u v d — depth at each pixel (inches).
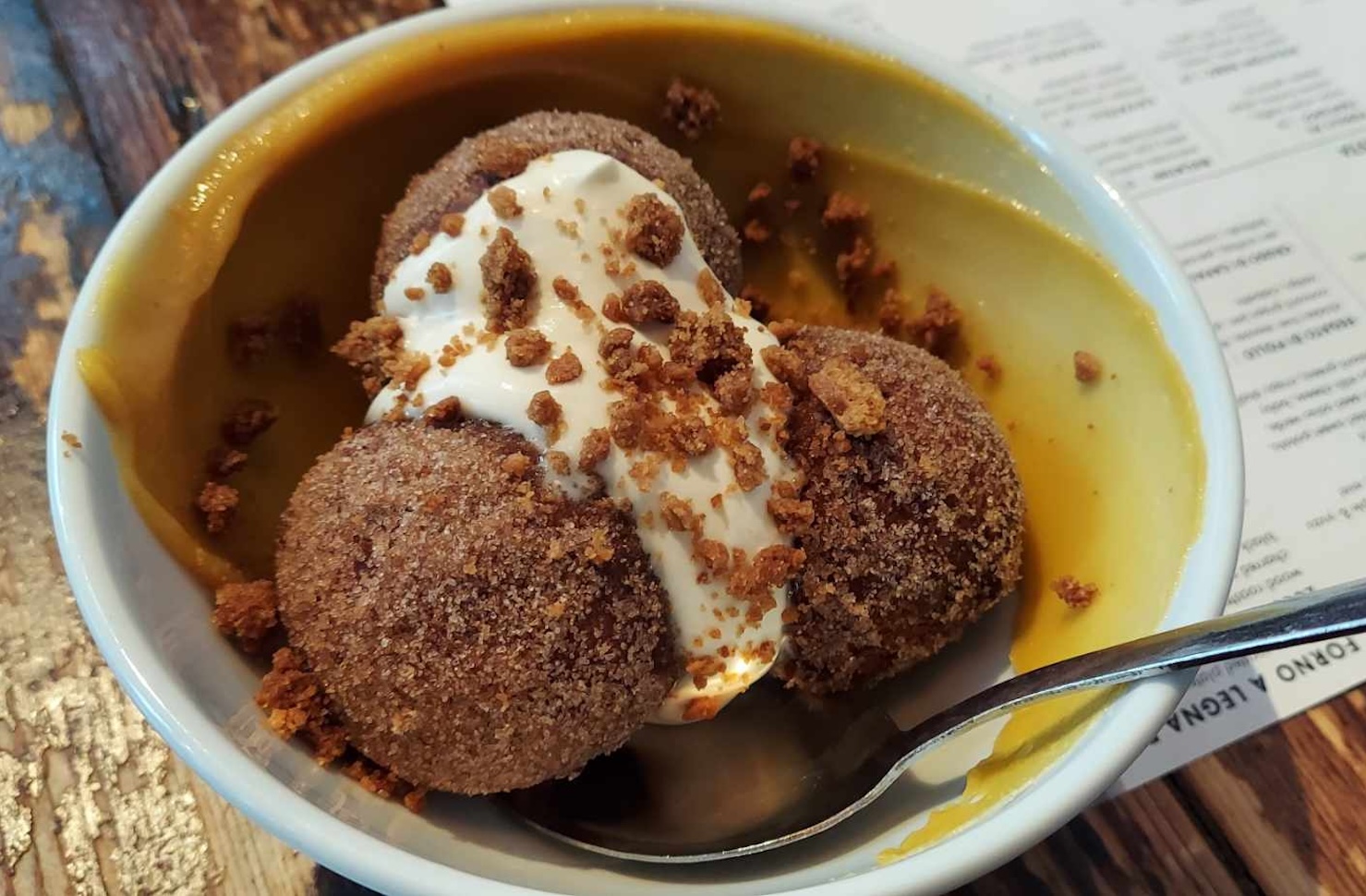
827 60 6.8
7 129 8.2
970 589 5.9
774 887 5.0
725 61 6.9
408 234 6.3
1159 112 8.9
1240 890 6.1
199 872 5.9
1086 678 5.0
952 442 5.9
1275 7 9.6
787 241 7.4
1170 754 6.4
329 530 5.5
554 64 6.8
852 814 5.6
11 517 6.9
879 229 7.2
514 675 5.2
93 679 6.4
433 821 5.4
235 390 6.3
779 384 5.9
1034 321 6.7
